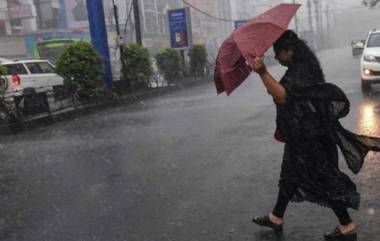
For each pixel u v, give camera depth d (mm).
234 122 11055
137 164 7559
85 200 5844
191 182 6219
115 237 4535
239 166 6840
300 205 4930
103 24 18781
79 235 4668
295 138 3828
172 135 10008
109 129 11828
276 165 6695
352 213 4586
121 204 5539
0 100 12930
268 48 3588
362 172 5957
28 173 7605
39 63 22188
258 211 4902
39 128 13398
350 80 18625
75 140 10539
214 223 4672
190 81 27438
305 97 3691
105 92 18438
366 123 9172
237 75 3844
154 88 22922
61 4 55875
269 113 12117
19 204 5926
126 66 21188
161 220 4883
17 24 49531
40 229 4941
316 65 3762
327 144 3854
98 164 7820
